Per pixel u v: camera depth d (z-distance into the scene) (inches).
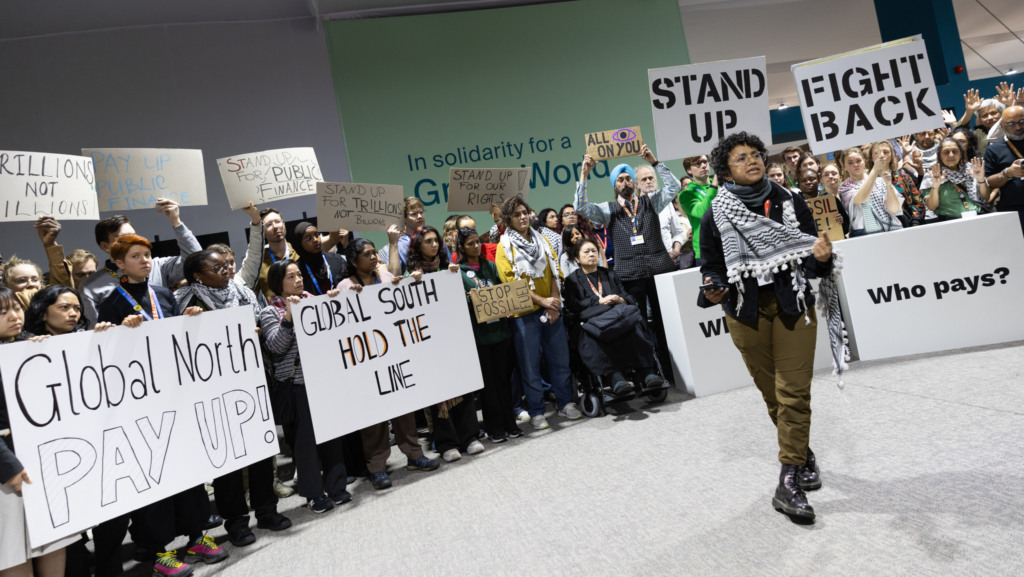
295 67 300.5
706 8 392.2
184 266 140.2
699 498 115.9
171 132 283.4
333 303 154.0
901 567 81.9
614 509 118.2
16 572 100.8
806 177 208.5
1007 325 178.1
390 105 308.7
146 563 136.2
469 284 181.3
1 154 145.6
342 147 303.3
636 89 337.4
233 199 178.9
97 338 114.5
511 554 107.2
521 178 215.2
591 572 95.8
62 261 154.1
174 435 122.3
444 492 146.6
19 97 269.1
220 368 132.3
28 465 102.0
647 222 205.2
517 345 188.2
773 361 109.3
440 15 317.1
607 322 177.0
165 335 124.5
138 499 114.8
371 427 159.5
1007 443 113.8
